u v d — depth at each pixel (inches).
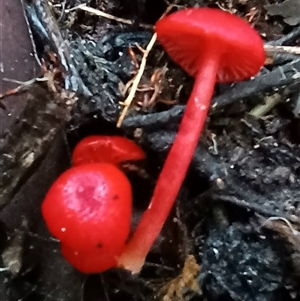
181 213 2.1
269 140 2.1
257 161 2.1
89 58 2.1
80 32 2.2
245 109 2.1
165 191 1.8
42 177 1.9
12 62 1.8
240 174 2.0
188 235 2.1
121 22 2.2
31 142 1.9
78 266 1.8
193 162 2.0
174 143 1.8
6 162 1.8
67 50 2.0
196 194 2.1
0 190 1.8
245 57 1.8
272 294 2.0
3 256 1.9
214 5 2.2
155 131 2.0
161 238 2.1
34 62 1.9
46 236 2.0
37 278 2.0
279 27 2.2
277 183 2.0
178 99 2.1
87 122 2.0
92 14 2.2
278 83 2.0
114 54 2.2
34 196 1.9
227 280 2.0
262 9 2.2
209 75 1.8
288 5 2.1
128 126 2.0
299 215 2.0
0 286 1.9
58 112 1.9
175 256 2.1
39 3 2.0
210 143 2.1
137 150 2.0
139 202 2.1
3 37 1.8
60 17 2.1
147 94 2.1
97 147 1.9
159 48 2.1
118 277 2.1
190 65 2.0
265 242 2.0
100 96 2.0
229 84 2.1
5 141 1.8
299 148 2.1
